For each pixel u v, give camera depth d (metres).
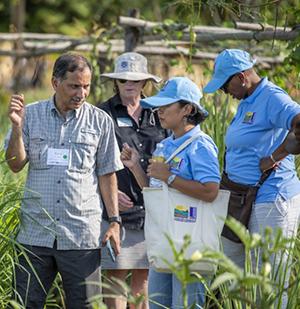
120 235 8.28
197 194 6.84
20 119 7.04
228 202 7.15
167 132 8.55
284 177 7.29
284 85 10.51
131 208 8.33
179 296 7.07
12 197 7.89
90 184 7.29
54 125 7.25
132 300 6.03
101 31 14.28
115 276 8.37
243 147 7.34
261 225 7.23
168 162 7.01
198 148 6.97
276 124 7.21
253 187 7.28
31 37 15.86
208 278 7.05
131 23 12.01
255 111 7.32
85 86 7.15
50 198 7.18
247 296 6.62
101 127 7.36
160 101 7.02
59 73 7.14
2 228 7.73
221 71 7.40
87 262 7.25
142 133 8.46
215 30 11.67
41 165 7.20
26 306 7.21
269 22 10.62
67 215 7.18
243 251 7.46
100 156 7.38
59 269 7.26
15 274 7.34
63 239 7.16
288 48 9.09
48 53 15.23
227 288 6.83
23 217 7.32
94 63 12.74
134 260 8.33
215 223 6.88
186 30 11.70
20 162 7.18
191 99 7.03
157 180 7.30
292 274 7.43
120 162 7.44
